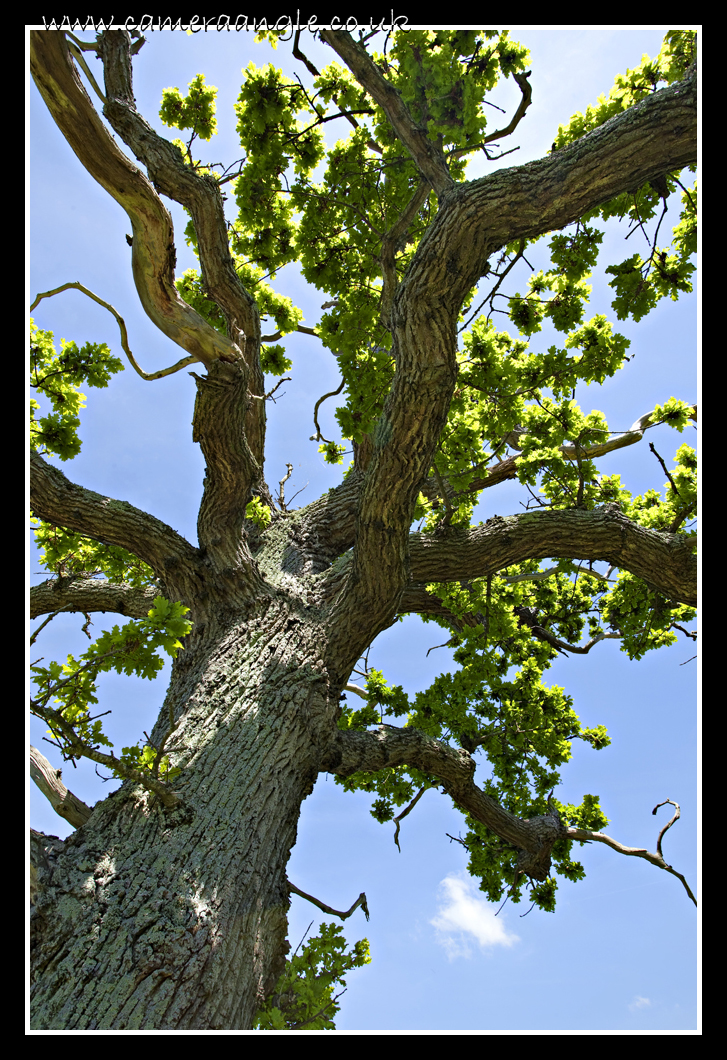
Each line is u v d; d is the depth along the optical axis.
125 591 6.36
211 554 4.90
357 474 6.50
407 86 4.11
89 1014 2.35
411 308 3.76
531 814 7.63
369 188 5.30
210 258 4.96
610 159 3.47
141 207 3.60
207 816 3.23
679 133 3.39
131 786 3.34
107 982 2.46
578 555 5.38
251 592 4.87
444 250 3.65
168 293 3.93
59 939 2.59
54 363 5.29
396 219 5.23
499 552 5.31
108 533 4.86
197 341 3.97
